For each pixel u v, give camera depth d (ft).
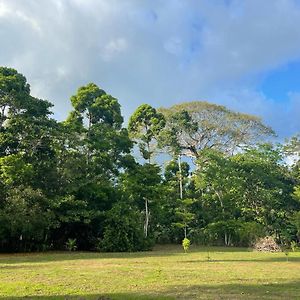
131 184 118.93
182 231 143.33
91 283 42.19
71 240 103.30
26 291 36.94
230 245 132.57
